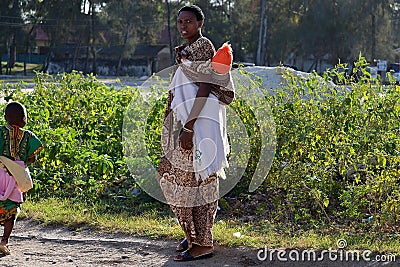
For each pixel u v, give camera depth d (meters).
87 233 7.59
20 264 6.50
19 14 60.28
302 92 9.50
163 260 6.58
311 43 56.91
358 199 8.30
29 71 66.00
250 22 61.28
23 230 7.75
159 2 66.38
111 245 7.08
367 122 9.01
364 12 56.16
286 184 8.81
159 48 67.69
